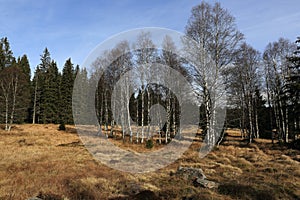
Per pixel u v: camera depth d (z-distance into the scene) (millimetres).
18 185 6871
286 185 6938
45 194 5980
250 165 10055
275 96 23281
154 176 7977
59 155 12078
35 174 8070
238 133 33094
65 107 37219
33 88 40969
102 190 6477
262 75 24891
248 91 23875
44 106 37969
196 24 14586
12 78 30250
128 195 6219
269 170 8930
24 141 18172
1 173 8211
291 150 14242
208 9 14672
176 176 7871
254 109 28281
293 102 16906
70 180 7188
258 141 22094
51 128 29109
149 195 6047
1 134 22062
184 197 5988
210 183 6875
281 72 22844
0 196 5867
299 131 17938
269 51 23828
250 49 23188
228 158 11578
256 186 6734
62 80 39688
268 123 28797
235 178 7762
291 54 22375
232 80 16672
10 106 30312
